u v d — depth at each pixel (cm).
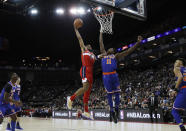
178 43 2161
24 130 826
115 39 2770
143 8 762
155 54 2414
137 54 2638
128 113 1349
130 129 853
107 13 816
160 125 1017
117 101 498
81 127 969
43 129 873
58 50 3400
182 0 2048
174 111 525
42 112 2192
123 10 688
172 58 2230
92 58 432
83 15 2420
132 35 2622
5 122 1396
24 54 3472
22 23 2847
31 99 3384
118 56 492
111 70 491
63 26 2822
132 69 2744
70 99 411
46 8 2486
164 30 2272
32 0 1784
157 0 2100
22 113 2558
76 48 3316
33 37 3164
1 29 2986
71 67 3616
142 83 2084
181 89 518
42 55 3512
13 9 1856
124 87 2219
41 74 3644
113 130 824
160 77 2000
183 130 505
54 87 3538
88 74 415
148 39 2452
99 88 2525
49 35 3086
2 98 570
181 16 2091
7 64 3500
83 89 408
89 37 2736
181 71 521
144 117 1252
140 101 1523
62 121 1463
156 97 1211
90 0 621
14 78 553
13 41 3262
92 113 1608
